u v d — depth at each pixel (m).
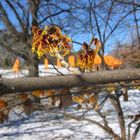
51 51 2.10
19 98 2.01
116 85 1.83
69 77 1.31
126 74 1.38
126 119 9.05
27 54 4.27
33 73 3.89
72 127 9.48
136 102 11.48
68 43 2.11
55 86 1.30
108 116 9.78
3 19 9.09
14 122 10.00
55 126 9.52
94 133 8.80
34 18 5.61
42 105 3.15
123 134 5.01
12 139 8.71
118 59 4.63
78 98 3.02
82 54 2.47
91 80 1.34
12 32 7.39
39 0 7.13
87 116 9.75
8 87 1.24
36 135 8.94
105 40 4.86
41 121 10.03
